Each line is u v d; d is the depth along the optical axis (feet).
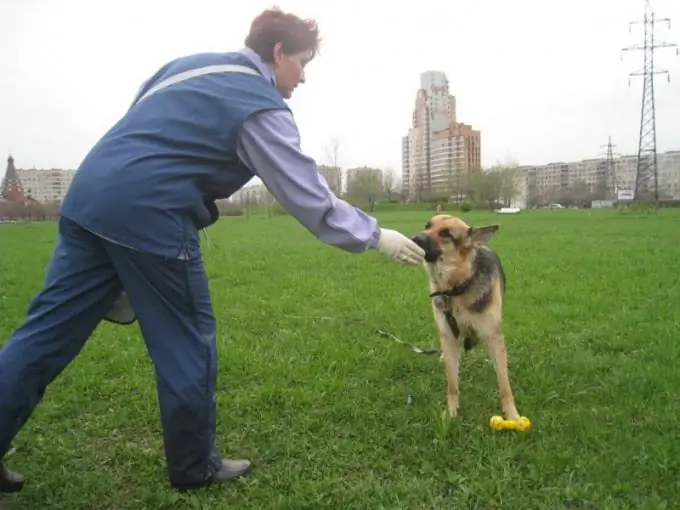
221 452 12.29
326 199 10.31
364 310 25.29
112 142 9.52
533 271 36.04
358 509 10.03
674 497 9.96
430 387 16.01
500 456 11.53
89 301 9.91
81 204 9.36
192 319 10.11
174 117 9.54
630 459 11.27
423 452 12.06
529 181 421.59
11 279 36.27
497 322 13.71
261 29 10.42
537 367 17.01
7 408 9.34
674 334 19.62
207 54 10.29
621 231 74.38
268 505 10.23
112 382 16.31
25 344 9.53
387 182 279.08
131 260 9.49
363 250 10.96
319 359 18.07
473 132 364.99
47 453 12.20
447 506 10.11
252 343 20.06
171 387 9.96
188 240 9.78
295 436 12.92
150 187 9.29
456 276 13.43
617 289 28.91
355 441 12.62
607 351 18.66
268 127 9.82
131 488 10.93
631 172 385.50
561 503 10.03
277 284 33.14
